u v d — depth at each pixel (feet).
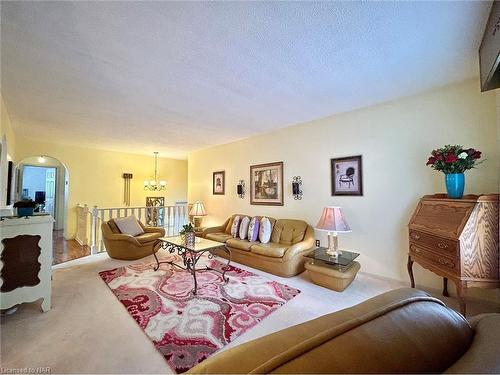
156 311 7.32
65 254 14.48
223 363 1.41
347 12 4.91
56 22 5.08
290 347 1.48
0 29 5.28
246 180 16.40
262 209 15.23
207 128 13.93
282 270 10.45
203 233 15.11
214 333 6.20
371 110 10.46
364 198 10.64
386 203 10.00
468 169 7.54
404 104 9.56
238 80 7.91
